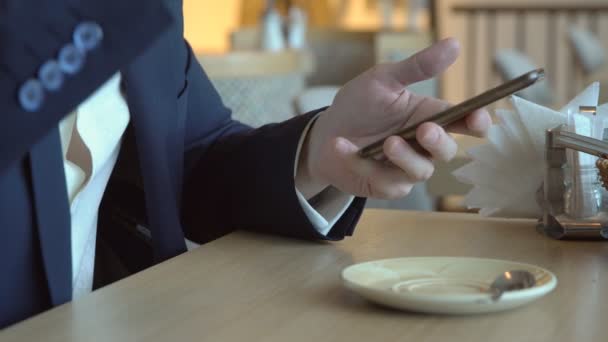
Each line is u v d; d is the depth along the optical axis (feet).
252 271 2.32
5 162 1.59
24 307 2.14
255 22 22.15
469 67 15.80
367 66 17.53
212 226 3.05
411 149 2.25
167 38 2.72
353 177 2.51
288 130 2.75
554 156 2.76
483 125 2.23
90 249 2.69
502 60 14.01
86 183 2.45
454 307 1.82
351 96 2.54
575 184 2.71
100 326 1.87
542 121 2.88
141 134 2.58
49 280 2.12
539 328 1.81
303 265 2.39
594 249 2.60
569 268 2.36
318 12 22.95
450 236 2.78
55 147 2.12
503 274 2.00
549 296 2.04
